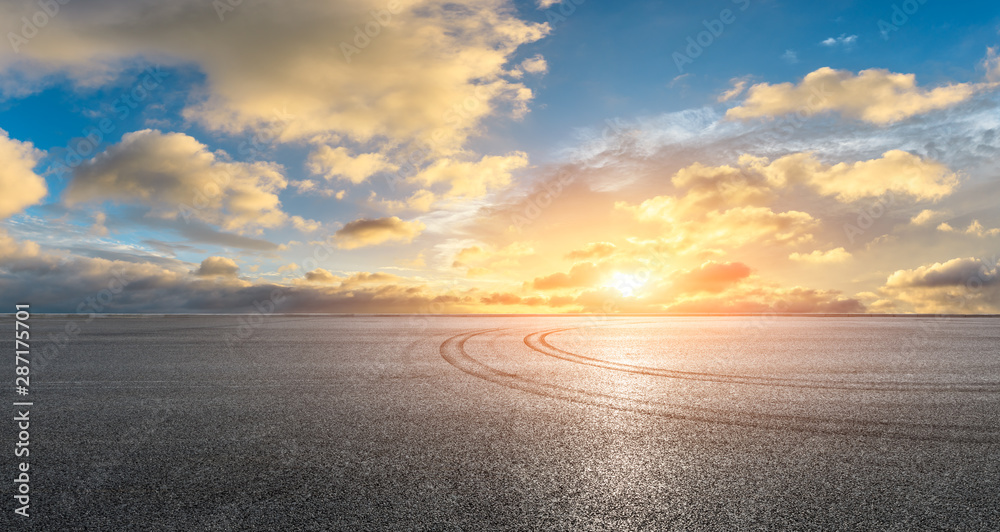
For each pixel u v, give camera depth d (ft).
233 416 12.84
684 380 17.70
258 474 9.04
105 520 7.34
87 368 19.47
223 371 18.99
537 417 12.89
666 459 9.91
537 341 28.94
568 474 9.11
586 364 20.98
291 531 6.99
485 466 9.48
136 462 9.61
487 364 20.89
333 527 7.10
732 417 12.99
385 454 10.09
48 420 12.40
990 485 8.77
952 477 9.11
